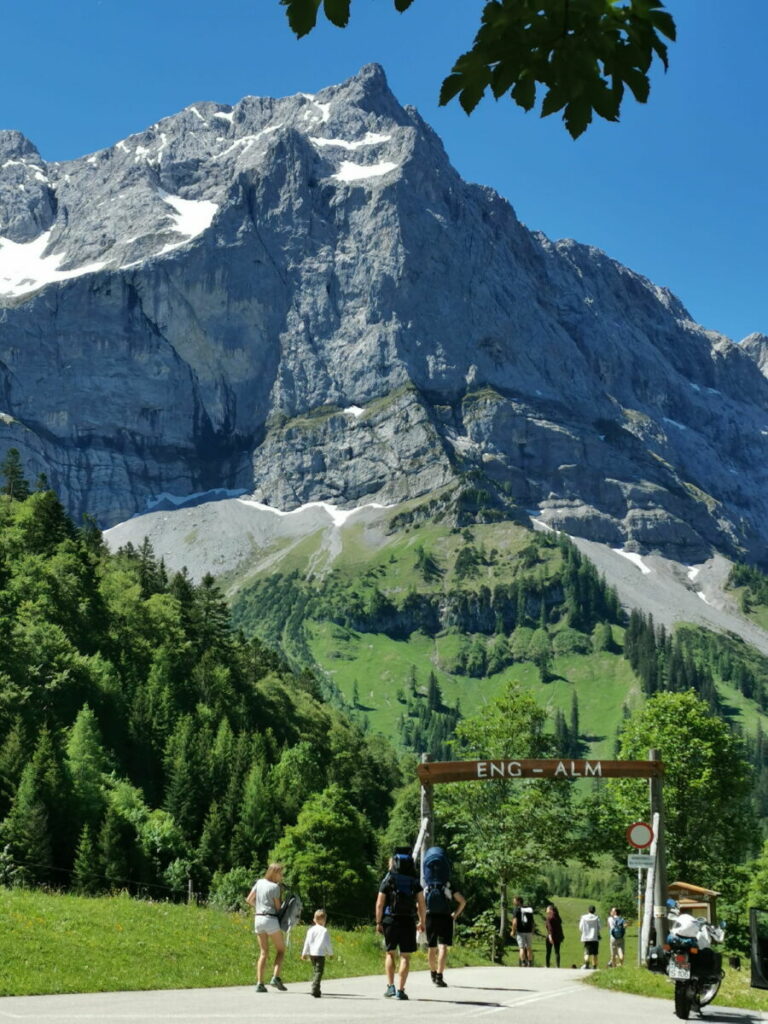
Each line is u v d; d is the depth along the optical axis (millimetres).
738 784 63656
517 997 25812
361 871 111688
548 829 63156
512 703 66562
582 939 48094
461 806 65750
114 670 142625
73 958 25031
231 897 94188
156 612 179125
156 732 136625
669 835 63906
